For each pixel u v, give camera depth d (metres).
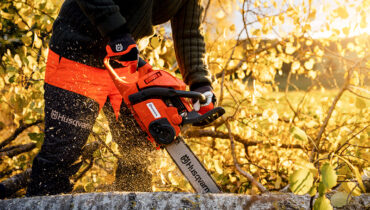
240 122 2.38
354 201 0.88
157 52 1.98
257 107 2.53
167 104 1.11
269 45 2.48
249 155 2.55
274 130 2.51
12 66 1.84
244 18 2.18
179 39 1.37
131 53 1.03
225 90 2.53
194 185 1.14
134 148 1.41
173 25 1.39
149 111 1.09
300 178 0.85
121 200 0.83
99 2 1.00
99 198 0.83
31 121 1.92
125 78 1.27
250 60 2.48
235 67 2.48
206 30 2.28
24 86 1.94
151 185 1.51
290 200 0.86
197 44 1.36
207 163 1.86
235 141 2.57
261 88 2.37
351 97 2.18
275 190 2.01
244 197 0.85
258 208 0.82
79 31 1.13
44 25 1.94
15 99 1.82
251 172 2.19
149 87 1.11
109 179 1.73
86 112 1.20
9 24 2.16
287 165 2.12
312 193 0.84
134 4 1.13
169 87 1.12
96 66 1.20
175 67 2.39
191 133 2.43
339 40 2.36
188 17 1.34
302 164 0.88
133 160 1.44
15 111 1.97
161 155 1.69
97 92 1.22
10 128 2.44
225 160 2.45
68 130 1.16
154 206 0.81
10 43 2.12
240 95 2.66
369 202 0.87
